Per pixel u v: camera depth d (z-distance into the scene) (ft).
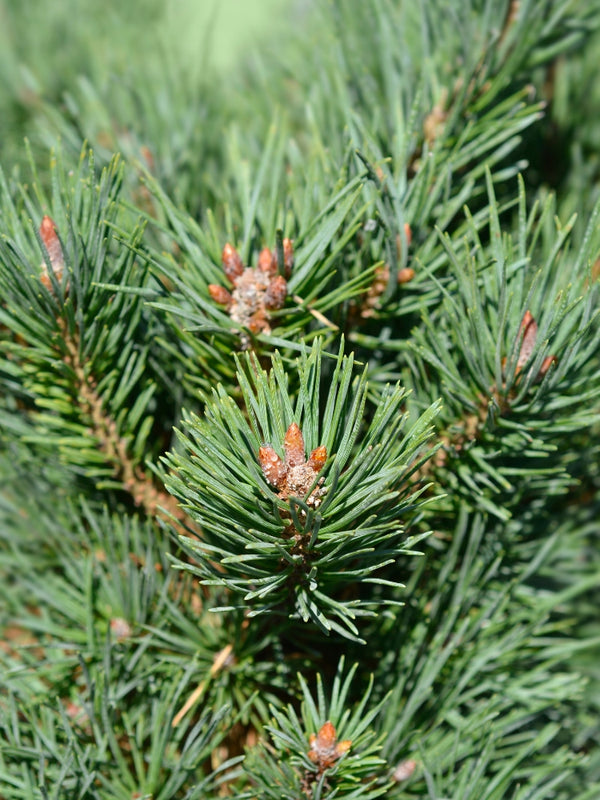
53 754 0.99
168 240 1.10
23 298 0.96
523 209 0.97
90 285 0.98
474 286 0.96
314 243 0.98
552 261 0.99
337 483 0.85
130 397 1.08
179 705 1.05
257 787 1.01
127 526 1.06
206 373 1.03
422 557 1.06
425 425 0.89
